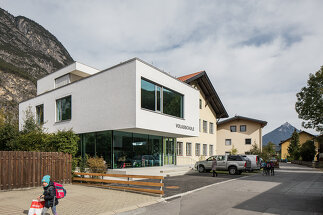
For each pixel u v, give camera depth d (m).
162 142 24.45
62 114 23.34
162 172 20.94
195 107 25.19
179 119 22.20
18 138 18.14
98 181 14.15
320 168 40.03
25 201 9.72
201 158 33.19
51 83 30.25
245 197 11.17
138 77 17.33
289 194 11.95
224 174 22.81
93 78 20.02
